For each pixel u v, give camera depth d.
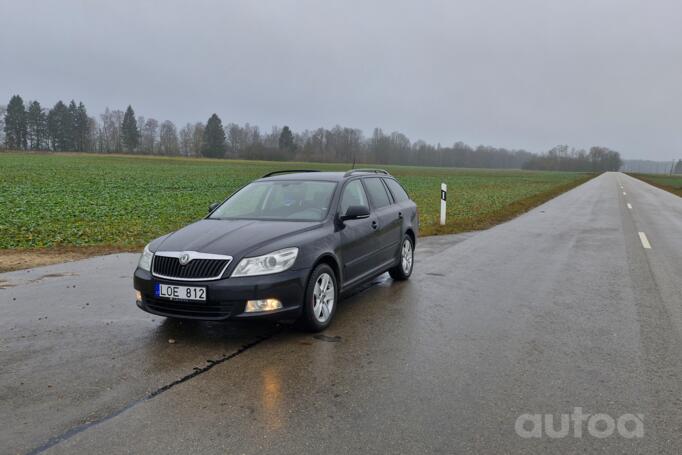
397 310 5.88
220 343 4.73
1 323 5.25
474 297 6.50
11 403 3.47
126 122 137.50
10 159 74.38
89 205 19.09
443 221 14.76
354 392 3.71
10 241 10.72
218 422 3.24
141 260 5.08
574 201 27.34
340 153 142.25
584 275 7.90
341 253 5.53
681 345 4.75
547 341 4.85
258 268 4.62
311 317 4.95
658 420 3.33
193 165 78.38
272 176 6.89
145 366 4.15
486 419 3.32
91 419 3.26
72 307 5.85
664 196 33.31
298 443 2.99
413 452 2.91
